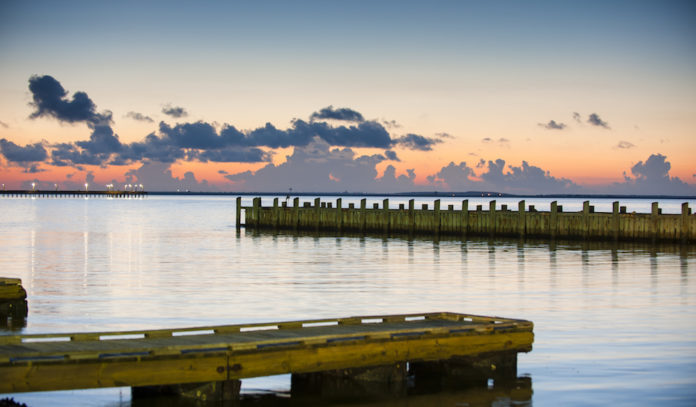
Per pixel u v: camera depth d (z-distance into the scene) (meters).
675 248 53.16
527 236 61.50
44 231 78.88
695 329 23.12
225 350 15.16
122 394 16.53
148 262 46.31
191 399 15.75
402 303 28.86
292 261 46.78
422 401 16.16
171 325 24.08
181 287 33.91
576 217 58.72
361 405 15.95
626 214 56.47
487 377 17.86
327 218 74.81
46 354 14.35
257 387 17.23
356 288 33.44
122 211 145.50
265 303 28.92
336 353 16.11
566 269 40.81
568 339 21.69
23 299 25.50
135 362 14.43
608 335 22.25
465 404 15.91
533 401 16.05
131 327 23.69
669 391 16.61
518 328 18.14
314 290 32.78
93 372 14.17
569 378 17.64
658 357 19.52
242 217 120.50
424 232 67.75
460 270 40.78
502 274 38.66
